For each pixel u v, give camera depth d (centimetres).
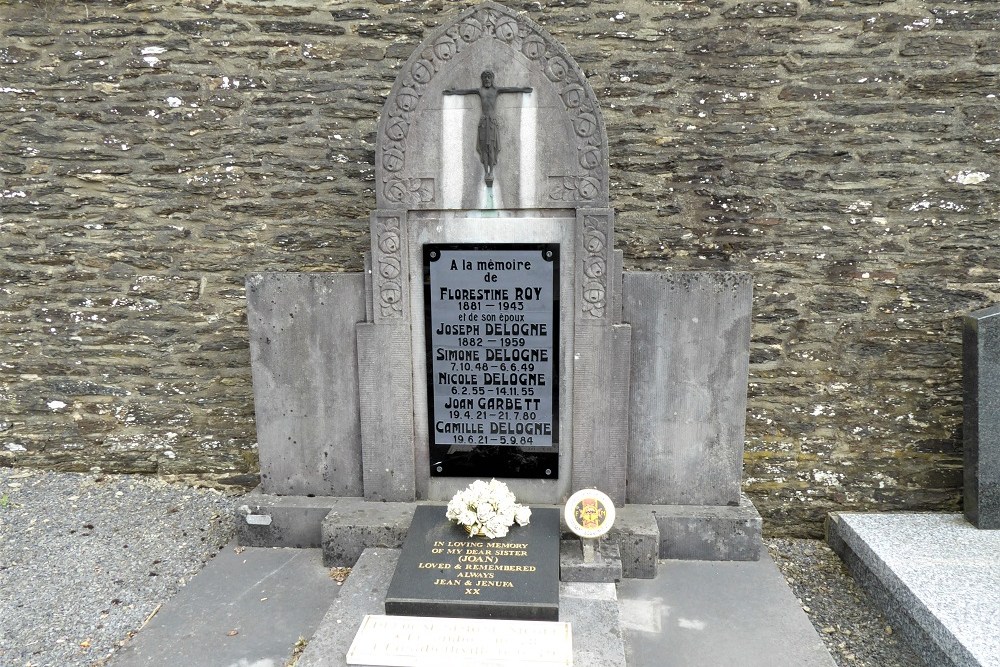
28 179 430
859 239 403
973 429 372
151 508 423
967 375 374
